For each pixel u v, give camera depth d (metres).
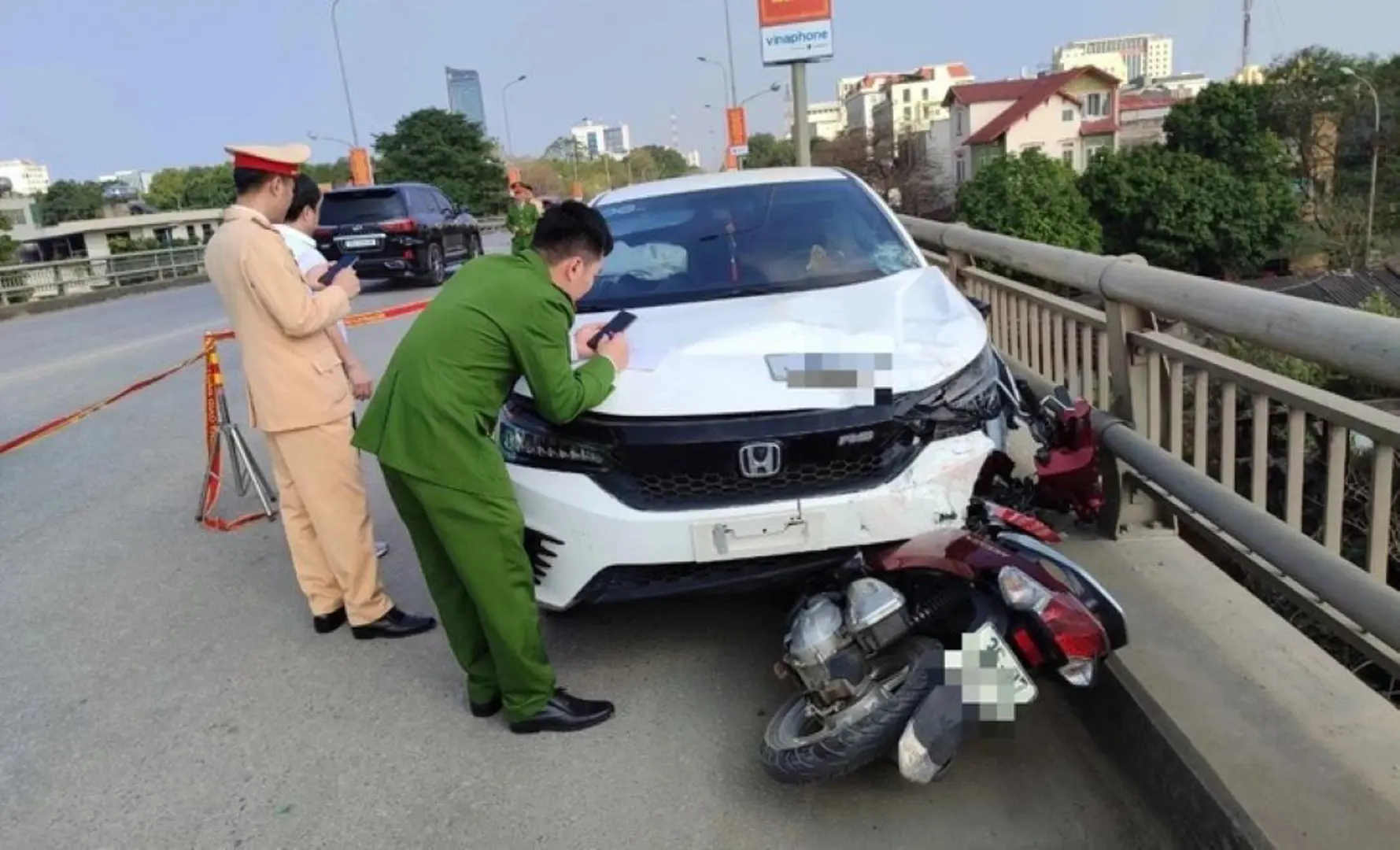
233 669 4.11
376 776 3.29
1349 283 40.44
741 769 3.16
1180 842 2.65
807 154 14.81
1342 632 2.87
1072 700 3.26
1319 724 2.72
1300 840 2.31
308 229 5.21
